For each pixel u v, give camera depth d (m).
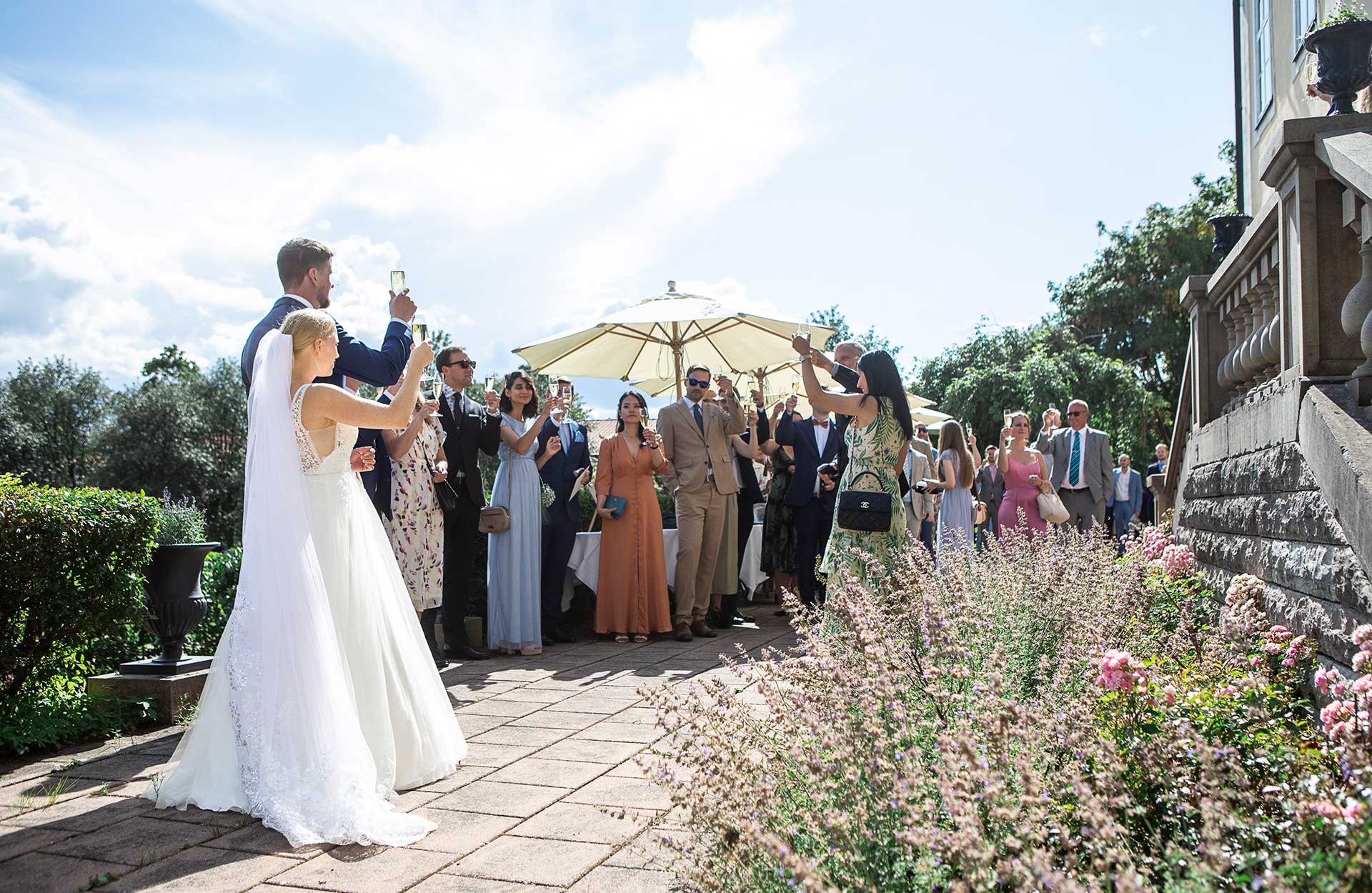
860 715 2.53
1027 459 9.09
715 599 9.26
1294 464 4.06
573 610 9.19
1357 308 3.83
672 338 10.20
